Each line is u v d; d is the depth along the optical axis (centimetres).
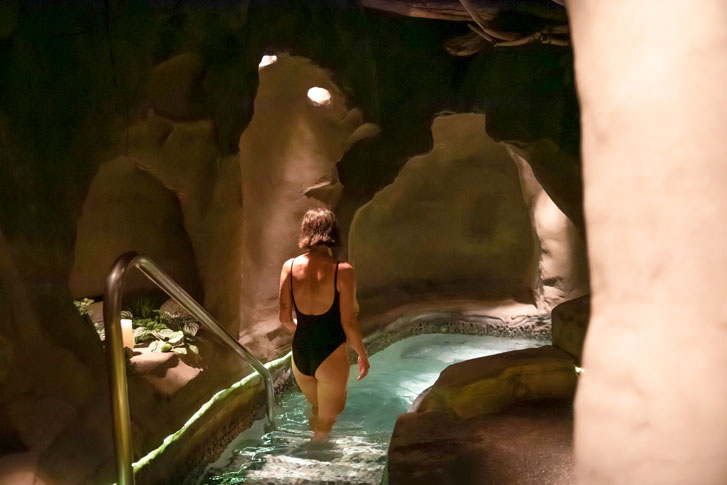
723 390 93
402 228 940
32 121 391
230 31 530
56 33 403
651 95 99
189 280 591
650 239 100
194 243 557
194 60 498
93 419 380
